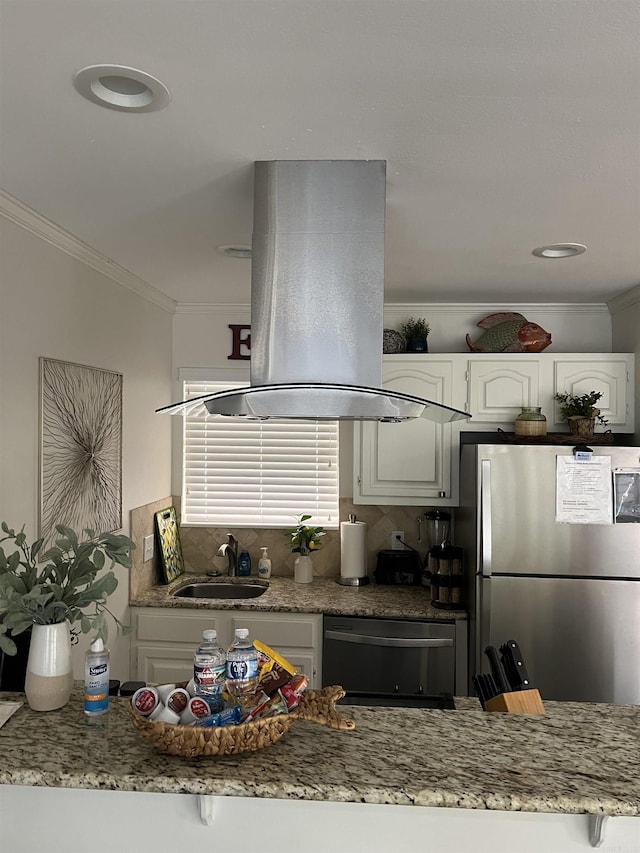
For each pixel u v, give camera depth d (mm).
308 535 4383
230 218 2697
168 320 4473
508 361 4117
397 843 1719
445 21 1391
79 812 1774
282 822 1738
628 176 2219
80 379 3125
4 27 1423
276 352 2057
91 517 3262
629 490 3533
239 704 1668
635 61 1535
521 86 1651
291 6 1345
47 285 2820
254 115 1813
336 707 1910
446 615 3760
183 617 3922
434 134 1918
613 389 4051
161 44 1484
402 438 4191
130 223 2768
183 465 4645
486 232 2828
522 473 3570
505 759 1616
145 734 1577
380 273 2070
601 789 1481
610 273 3523
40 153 2076
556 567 3539
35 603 1824
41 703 1844
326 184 2098
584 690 3502
